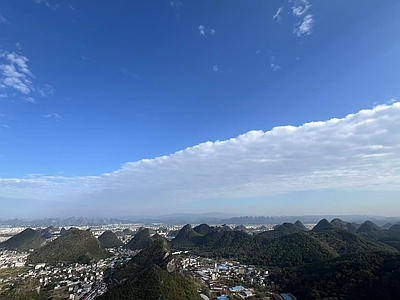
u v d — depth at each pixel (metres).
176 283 154.38
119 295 140.00
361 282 184.38
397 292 165.00
